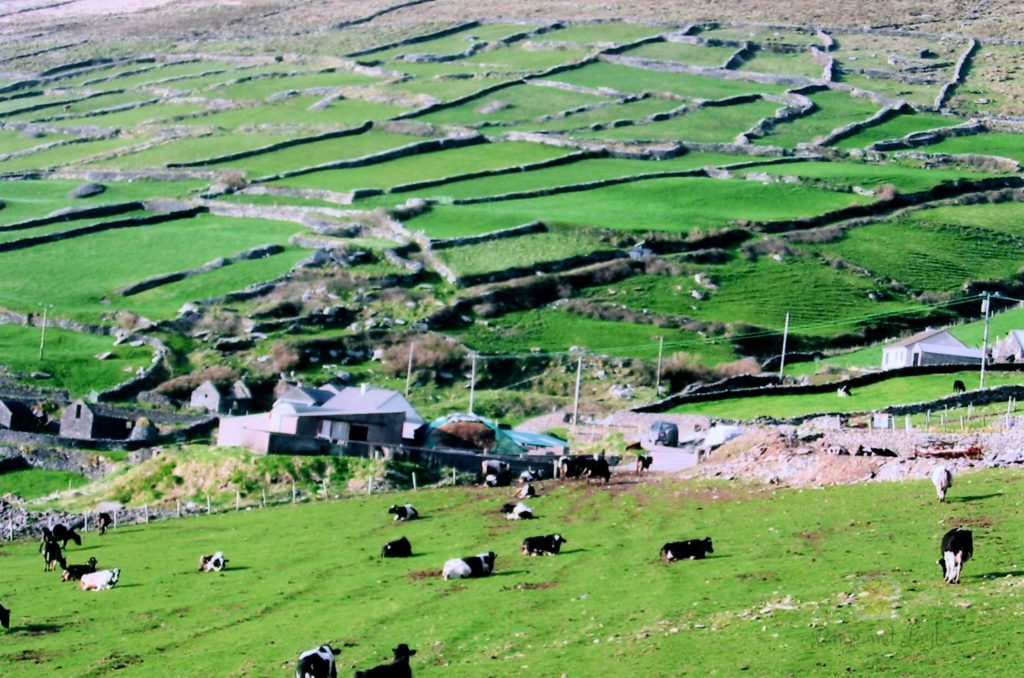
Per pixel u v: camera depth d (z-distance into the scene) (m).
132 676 82.62
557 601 89.44
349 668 79.00
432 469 155.38
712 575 91.50
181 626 93.88
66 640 92.00
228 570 111.19
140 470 156.62
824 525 102.44
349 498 144.88
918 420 155.38
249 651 85.44
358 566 107.81
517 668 75.69
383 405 176.88
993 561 84.38
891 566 87.25
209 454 156.38
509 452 170.62
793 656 71.44
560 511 123.38
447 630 84.88
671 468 148.38
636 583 91.88
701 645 75.31
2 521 148.12
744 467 129.00
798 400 185.12
